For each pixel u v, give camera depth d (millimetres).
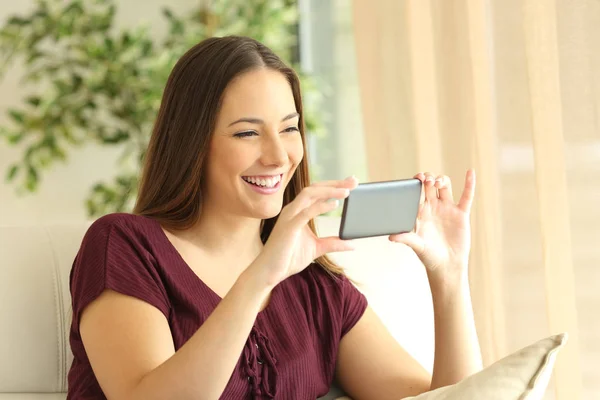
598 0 2230
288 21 4520
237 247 1961
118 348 1696
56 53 4707
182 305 1832
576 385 2297
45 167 4504
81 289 1784
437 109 2887
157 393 1580
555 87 2324
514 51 2512
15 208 4707
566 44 2291
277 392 1884
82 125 4500
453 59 2793
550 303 2344
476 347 1961
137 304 1748
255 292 1591
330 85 4465
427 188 1905
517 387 1564
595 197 2260
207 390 1578
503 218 2570
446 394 1595
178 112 1889
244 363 1848
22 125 4430
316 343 2039
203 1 4855
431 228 1914
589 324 2281
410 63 3145
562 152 2314
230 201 1854
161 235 1882
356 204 1673
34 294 1999
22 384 1984
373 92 3391
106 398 1809
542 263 2459
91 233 1843
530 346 1595
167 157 1916
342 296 2088
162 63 4258
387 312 2180
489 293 2635
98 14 4465
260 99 1824
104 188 4441
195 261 1912
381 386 2055
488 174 2631
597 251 2262
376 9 3318
